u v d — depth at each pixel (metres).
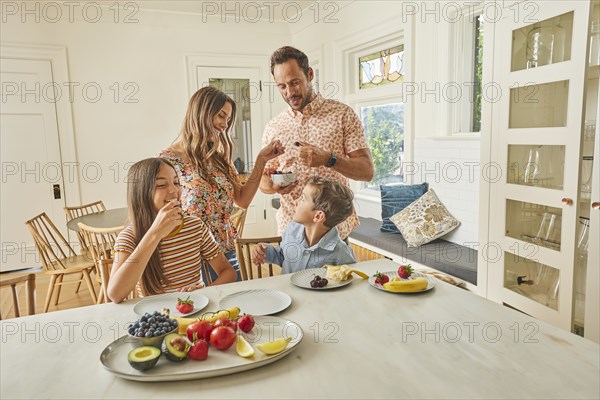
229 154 2.17
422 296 1.43
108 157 4.59
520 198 2.15
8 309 3.43
